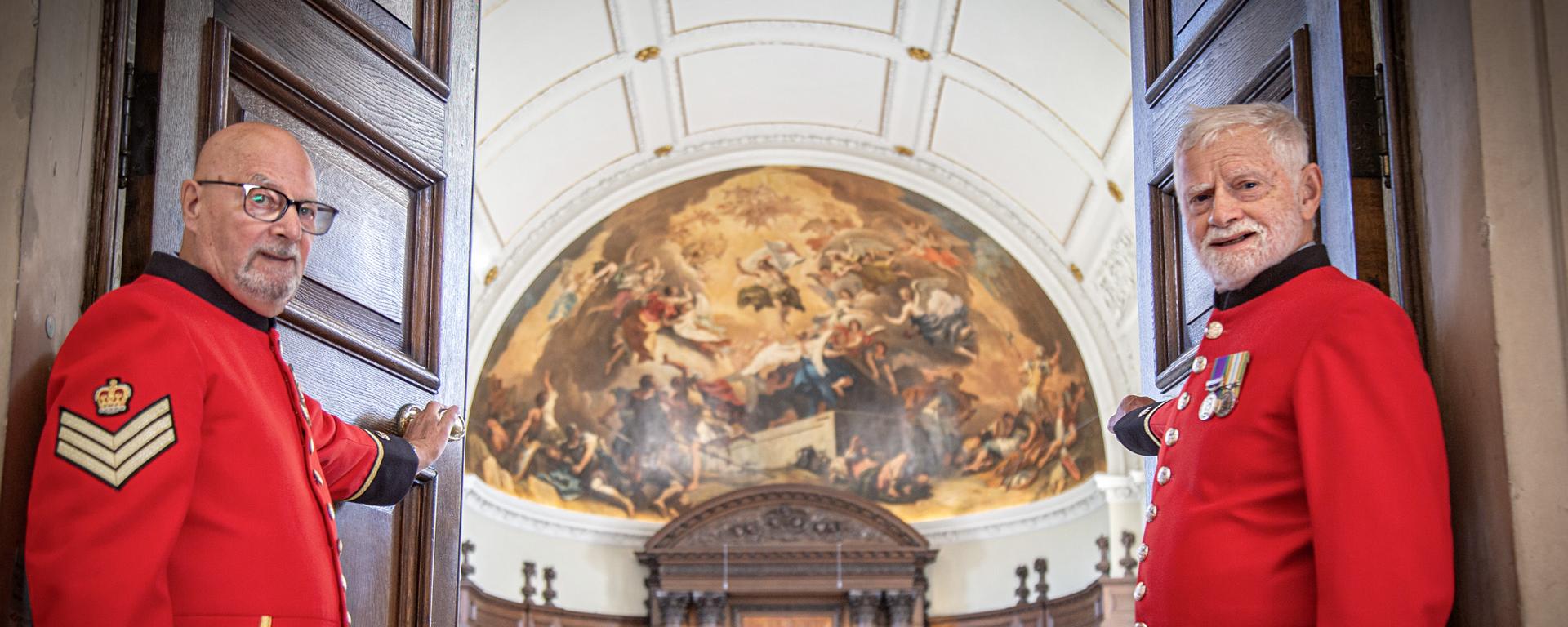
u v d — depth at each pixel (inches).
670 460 911.0
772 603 892.0
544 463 863.7
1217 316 154.4
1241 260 149.3
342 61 188.7
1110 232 698.8
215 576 136.4
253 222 147.3
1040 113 663.8
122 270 152.6
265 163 149.2
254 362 148.3
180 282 145.5
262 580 138.6
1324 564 130.0
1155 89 217.3
